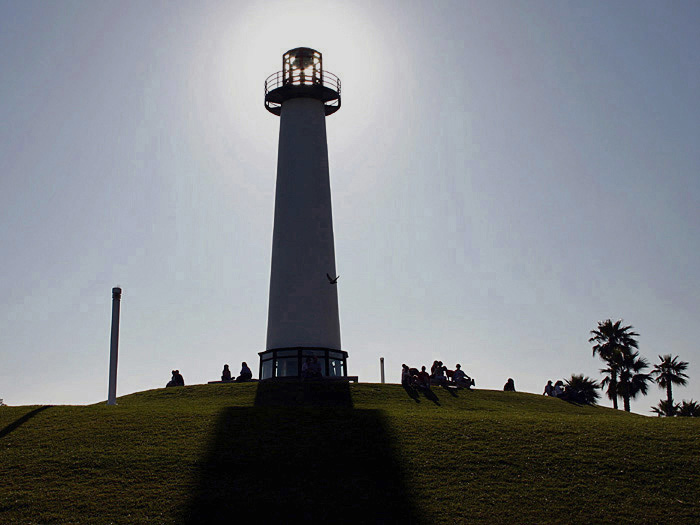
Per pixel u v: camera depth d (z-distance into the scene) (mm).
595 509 22750
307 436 28156
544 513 22438
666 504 23125
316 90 51844
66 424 30125
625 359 66250
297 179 49844
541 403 43312
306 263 47969
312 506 22688
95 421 30422
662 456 26750
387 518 22031
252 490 23625
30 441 28109
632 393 65312
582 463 26109
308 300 47281
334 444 27359
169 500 22875
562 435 29016
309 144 50938
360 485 24078
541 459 26375
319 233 48969
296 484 24109
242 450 26641
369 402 38094
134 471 24922
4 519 21672
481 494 23562
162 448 26891
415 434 28578
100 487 23766
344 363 47938
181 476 24531
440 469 25359
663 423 31766
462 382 45000
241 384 41375
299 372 45562
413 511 22406
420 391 41094
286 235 48719
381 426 29391
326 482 24266
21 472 25062
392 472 25047
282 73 52656
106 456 26188
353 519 21984
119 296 36156
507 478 24781
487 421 30797
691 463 26062
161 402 38938
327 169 51562
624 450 27359
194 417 30516
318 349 46562
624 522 22016
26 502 22719
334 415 30875
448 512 22375
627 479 24828
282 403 37656
